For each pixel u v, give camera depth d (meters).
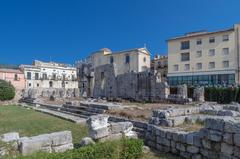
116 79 43.97
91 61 81.12
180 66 57.84
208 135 9.05
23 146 8.59
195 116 13.87
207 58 54.16
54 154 7.89
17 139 9.03
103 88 46.34
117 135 11.36
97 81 47.84
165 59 71.19
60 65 97.19
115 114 20.05
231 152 8.22
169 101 34.69
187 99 32.16
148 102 35.38
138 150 9.90
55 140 9.39
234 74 50.69
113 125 11.33
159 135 11.34
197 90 35.38
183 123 13.26
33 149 8.78
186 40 57.22
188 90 39.25
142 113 19.02
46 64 92.81
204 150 9.20
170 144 10.70
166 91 36.50
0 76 74.06
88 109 24.31
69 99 45.19
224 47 52.16
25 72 83.25
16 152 8.53
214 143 8.85
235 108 17.23
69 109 26.70
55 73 92.81
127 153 9.47
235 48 51.03
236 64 50.75
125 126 11.77
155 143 11.57
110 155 8.94
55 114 23.69
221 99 36.59
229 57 51.47
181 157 10.12
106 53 75.44
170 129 11.70
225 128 8.45
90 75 54.19
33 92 50.69
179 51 58.12
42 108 31.92
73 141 12.66
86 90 55.88
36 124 17.84
